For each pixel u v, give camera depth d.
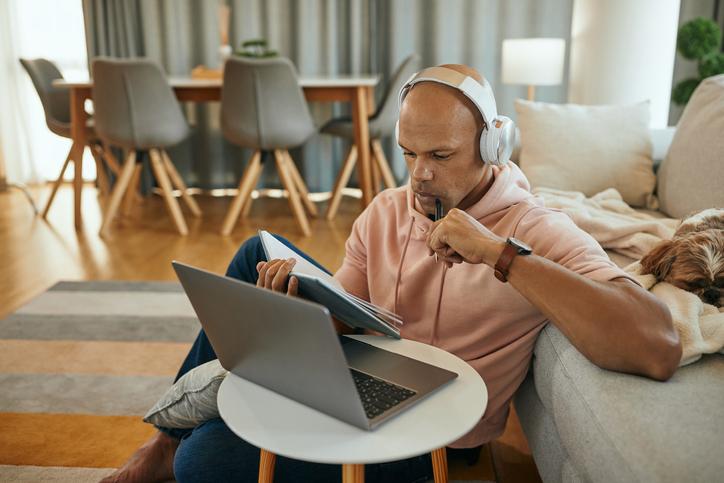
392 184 4.21
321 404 0.94
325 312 0.81
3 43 4.89
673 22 3.38
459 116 1.06
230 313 0.96
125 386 1.96
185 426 1.34
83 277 3.00
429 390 1.00
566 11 4.53
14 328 2.40
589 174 2.42
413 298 1.32
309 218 4.16
